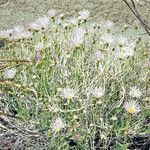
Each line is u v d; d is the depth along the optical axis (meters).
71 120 0.85
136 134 0.89
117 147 0.85
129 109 0.81
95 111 0.88
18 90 0.99
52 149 0.87
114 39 1.04
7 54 1.07
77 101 0.89
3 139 0.93
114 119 0.83
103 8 1.54
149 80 0.96
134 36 1.27
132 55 0.93
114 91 0.92
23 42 1.04
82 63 0.93
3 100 0.99
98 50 0.96
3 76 0.98
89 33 1.05
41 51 0.96
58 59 0.97
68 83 0.92
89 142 0.88
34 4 1.60
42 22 1.02
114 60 0.95
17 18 1.58
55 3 1.58
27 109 0.92
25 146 0.91
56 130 0.80
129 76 0.97
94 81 0.93
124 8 1.52
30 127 0.91
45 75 0.96
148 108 0.90
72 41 0.91
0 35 1.06
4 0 1.64
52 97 0.91
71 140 0.89
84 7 1.56
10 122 0.94
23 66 0.99
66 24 1.04
